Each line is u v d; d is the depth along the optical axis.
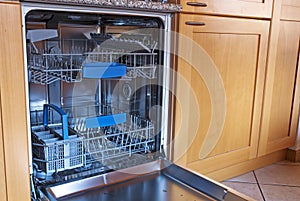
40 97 1.15
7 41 0.83
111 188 1.09
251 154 1.72
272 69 1.70
